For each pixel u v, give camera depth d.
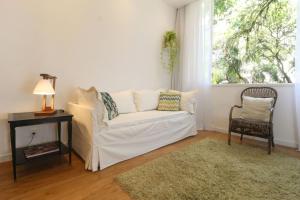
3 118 2.23
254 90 3.09
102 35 3.01
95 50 2.95
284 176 1.90
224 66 3.70
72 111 2.55
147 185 1.72
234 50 3.54
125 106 3.01
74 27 2.71
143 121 2.57
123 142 2.31
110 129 2.18
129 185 1.72
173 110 3.33
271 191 1.64
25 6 2.29
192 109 3.38
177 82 4.25
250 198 1.55
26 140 2.40
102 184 1.76
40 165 2.14
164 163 2.18
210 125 3.84
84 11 2.79
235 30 3.51
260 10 3.18
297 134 2.75
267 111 2.68
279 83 2.92
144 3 3.55
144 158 2.38
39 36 2.41
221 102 3.65
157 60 3.90
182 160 2.27
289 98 2.84
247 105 2.87
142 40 3.59
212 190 1.65
